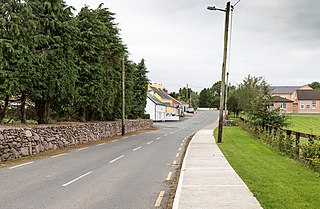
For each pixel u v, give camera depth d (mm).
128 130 41250
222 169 12945
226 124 56781
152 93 90375
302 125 55906
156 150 20844
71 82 23609
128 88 40531
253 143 25031
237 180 10688
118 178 11508
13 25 19266
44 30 22594
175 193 9047
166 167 14094
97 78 29578
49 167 13672
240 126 48125
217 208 7391
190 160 15562
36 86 21906
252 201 8008
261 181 10477
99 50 30047
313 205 7680
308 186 9789
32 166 13891
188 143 25938
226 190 9227
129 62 41156
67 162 15180
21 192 9227
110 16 35375
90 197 8789
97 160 15969
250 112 35562
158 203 8250
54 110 28391
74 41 24578
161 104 82250
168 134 37812
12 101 23250
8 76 19359
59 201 8320
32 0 22062
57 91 22656
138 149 21328
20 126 18953
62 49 22844
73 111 33688
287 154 17562
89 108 32594
